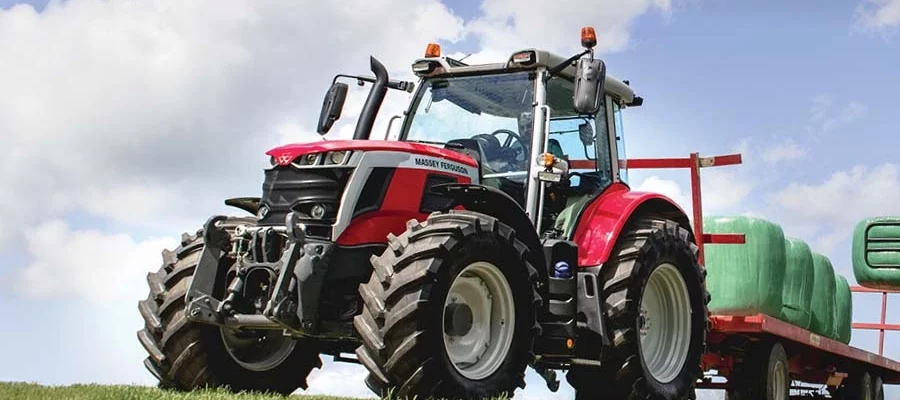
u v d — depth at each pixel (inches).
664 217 272.2
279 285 195.9
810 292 356.2
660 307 261.7
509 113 244.2
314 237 204.5
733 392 332.5
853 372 423.5
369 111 250.7
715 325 312.0
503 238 205.2
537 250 219.1
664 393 246.2
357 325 189.6
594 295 227.5
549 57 244.7
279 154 214.7
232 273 218.4
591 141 261.3
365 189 209.3
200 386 227.8
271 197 213.8
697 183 310.2
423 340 186.1
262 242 207.3
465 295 204.5
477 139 245.6
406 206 212.8
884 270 147.4
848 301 415.2
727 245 319.3
